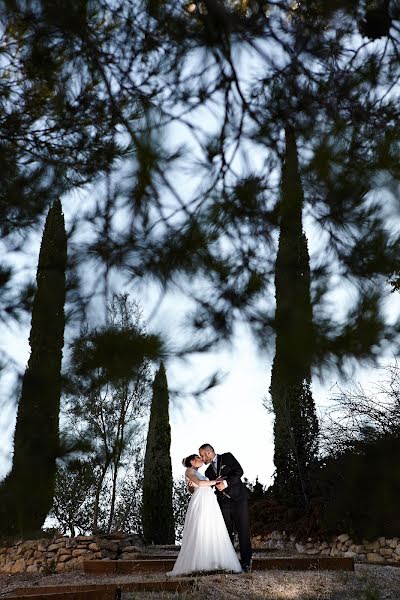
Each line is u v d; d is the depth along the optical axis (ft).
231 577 23.12
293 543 38.32
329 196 11.78
